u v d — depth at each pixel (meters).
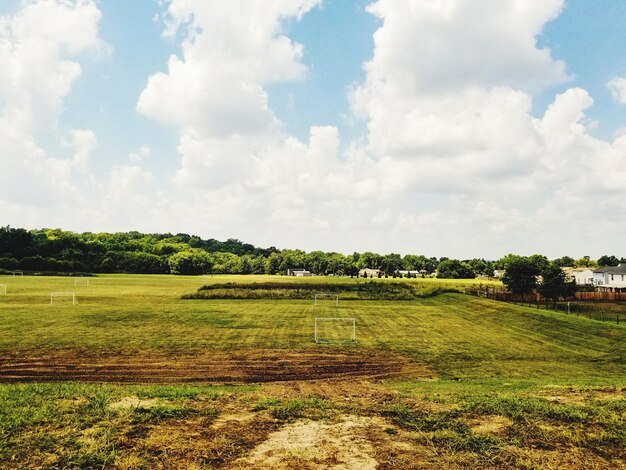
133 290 82.56
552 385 17.89
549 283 57.00
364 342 33.78
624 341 31.61
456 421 11.62
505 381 21.50
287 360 27.25
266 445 9.98
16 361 25.33
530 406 12.75
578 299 70.00
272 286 79.81
